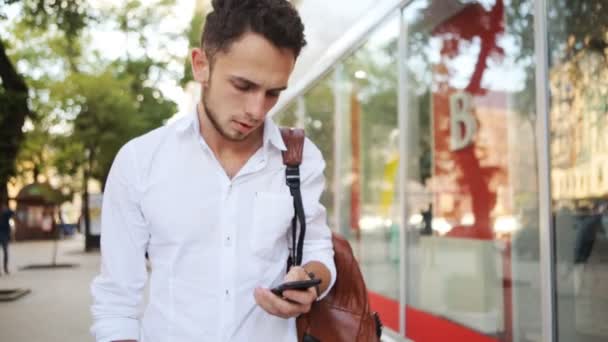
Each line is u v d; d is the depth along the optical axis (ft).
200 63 5.00
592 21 10.26
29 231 112.68
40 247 93.91
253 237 5.10
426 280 15.11
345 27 18.83
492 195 12.83
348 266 5.65
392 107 16.57
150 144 5.12
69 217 158.40
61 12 34.73
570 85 10.66
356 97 18.99
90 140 67.21
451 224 14.26
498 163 12.60
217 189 5.09
